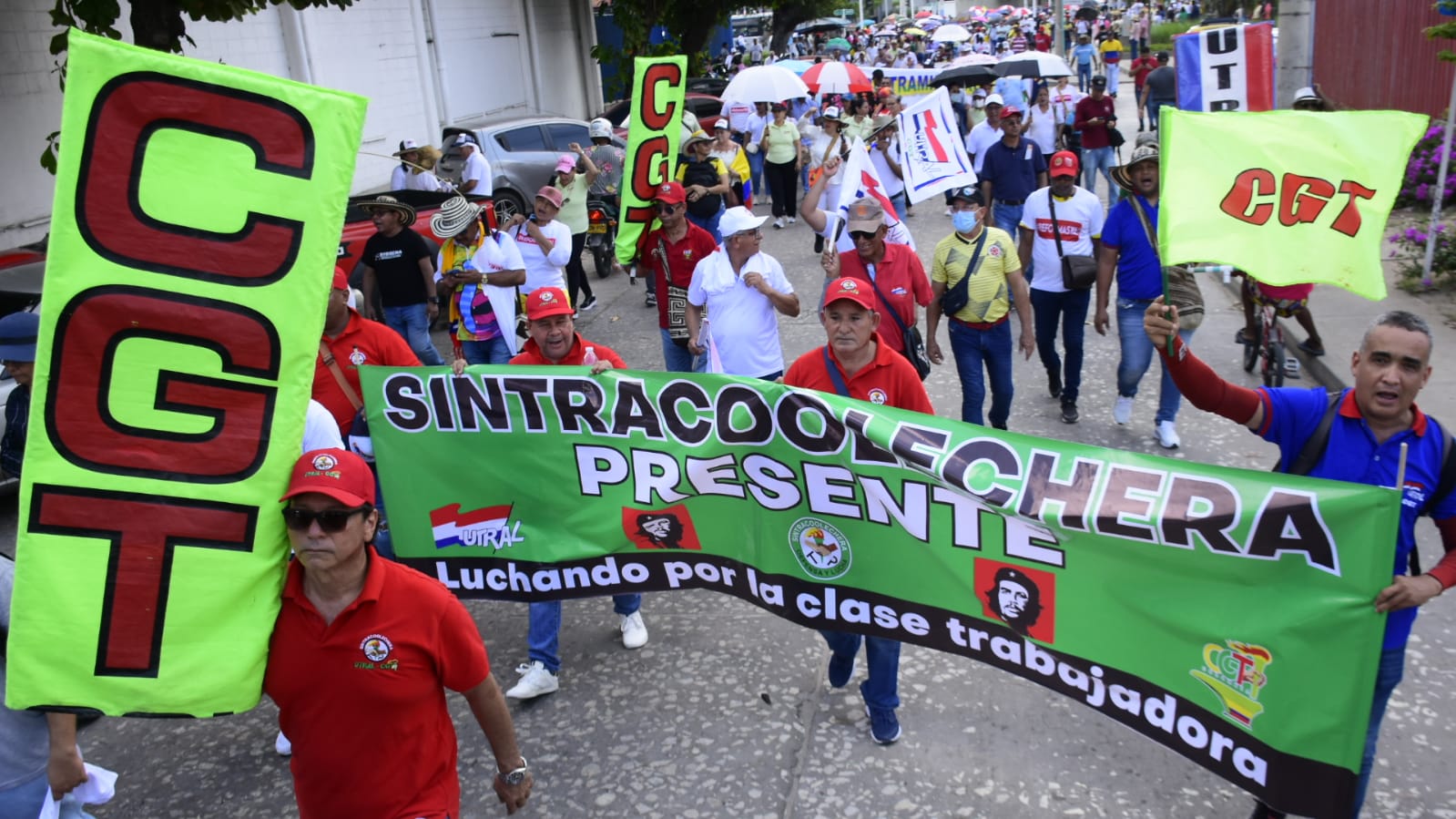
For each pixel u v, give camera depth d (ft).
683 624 17.83
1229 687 10.73
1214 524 10.50
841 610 13.48
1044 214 24.76
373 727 9.26
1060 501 11.41
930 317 22.74
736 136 64.28
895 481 12.62
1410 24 53.62
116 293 8.82
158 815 13.97
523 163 51.98
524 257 29.48
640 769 14.16
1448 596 17.17
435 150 44.62
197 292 9.00
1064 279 24.38
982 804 13.10
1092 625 11.60
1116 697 11.60
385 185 63.57
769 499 13.60
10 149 38.09
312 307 9.26
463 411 14.70
